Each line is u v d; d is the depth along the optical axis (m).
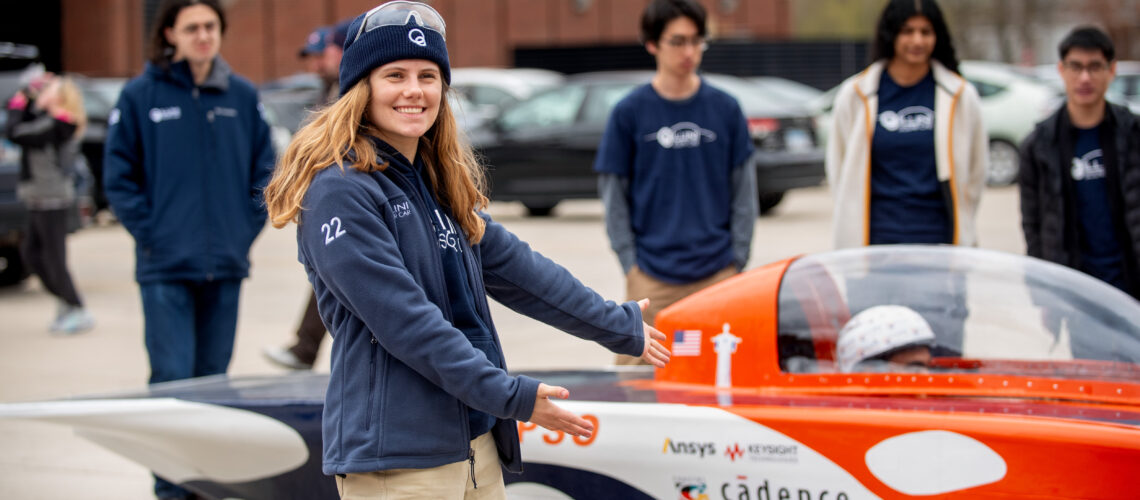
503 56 33.06
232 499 3.53
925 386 3.11
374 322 2.21
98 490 4.52
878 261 3.49
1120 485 2.59
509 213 15.18
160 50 4.66
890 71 4.60
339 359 2.31
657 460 3.00
